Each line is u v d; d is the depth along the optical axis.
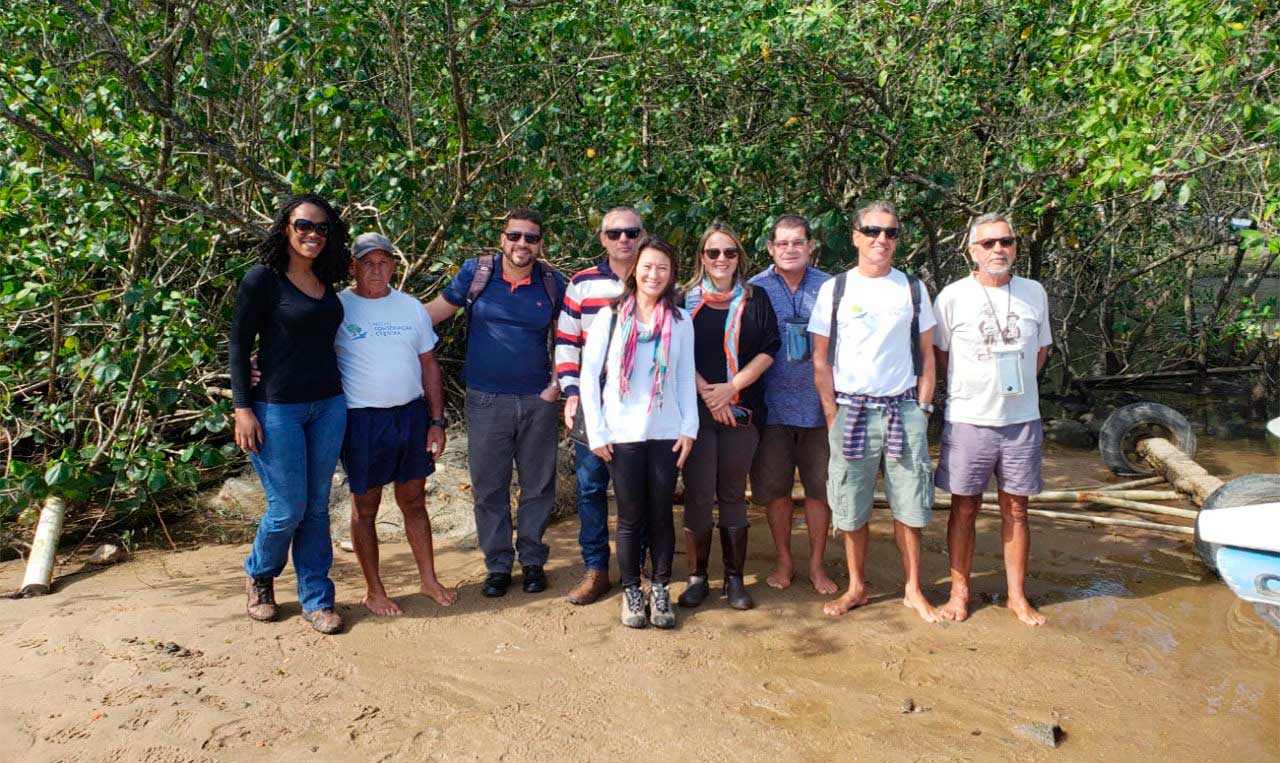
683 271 7.86
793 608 4.50
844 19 6.81
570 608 4.49
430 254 6.66
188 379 6.08
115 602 4.57
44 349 6.49
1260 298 12.83
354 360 4.21
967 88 7.65
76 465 5.13
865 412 4.27
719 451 4.41
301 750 3.27
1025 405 4.28
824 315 4.32
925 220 8.30
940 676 3.81
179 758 3.19
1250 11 5.24
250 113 6.04
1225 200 9.92
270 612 4.30
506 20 6.51
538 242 4.39
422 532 4.57
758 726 3.43
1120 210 9.68
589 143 7.54
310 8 5.74
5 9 5.09
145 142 5.36
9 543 5.43
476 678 3.80
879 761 3.20
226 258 6.54
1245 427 9.05
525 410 4.51
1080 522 5.87
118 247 5.44
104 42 4.80
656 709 3.55
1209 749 3.27
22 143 5.11
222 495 6.30
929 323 4.29
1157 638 4.16
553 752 3.27
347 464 4.29
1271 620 4.02
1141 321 12.12
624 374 4.13
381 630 4.24
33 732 3.32
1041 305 4.30
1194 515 5.70
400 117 7.05
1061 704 3.58
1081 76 6.46
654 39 6.49
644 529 4.34
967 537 4.42
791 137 7.81
